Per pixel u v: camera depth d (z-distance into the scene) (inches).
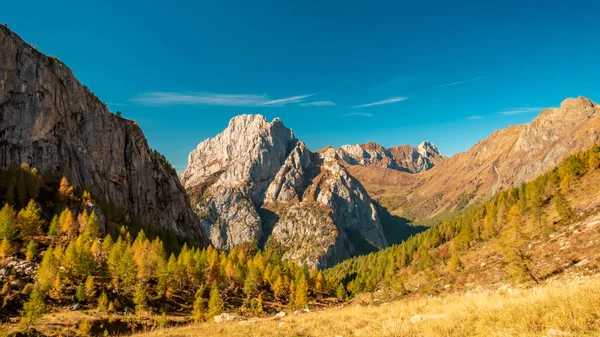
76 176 5767.7
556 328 432.5
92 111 6791.3
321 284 5438.0
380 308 1146.0
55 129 5777.6
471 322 585.3
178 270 3634.4
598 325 407.5
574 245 2331.4
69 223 3624.5
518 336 442.9
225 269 4527.6
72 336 2082.9
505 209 4793.3
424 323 664.4
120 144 7367.1
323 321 1070.4
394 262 6717.5
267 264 5423.2
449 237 6742.1
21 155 5083.7
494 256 3506.4
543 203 4473.4
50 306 2383.1
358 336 725.3
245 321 1628.9
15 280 2503.7
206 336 1219.9
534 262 2410.2
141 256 3462.1
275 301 4613.7
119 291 2974.9
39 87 5620.1
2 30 5403.5
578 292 530.6
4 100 5147.6
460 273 3592.5
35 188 4249.5
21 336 1911.9
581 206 3388.3
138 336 1461.6
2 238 2984.7
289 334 952.9
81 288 2578.7
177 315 3051.2
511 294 771.4
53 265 2650.1
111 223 5017.2
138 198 7313.0
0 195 4025.6
